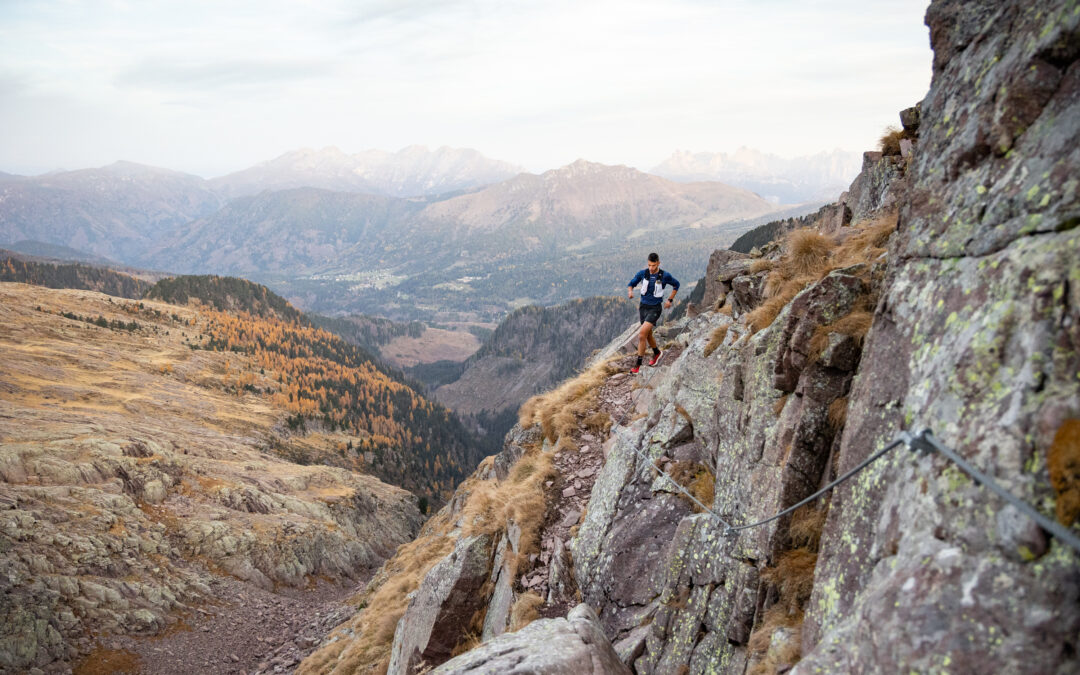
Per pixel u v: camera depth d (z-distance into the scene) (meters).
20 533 71.00
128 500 89.81
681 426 12.71
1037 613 3.00
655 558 10.74
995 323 3.95
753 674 6.03
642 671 8.82
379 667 23.69
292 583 93.75
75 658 59.81
